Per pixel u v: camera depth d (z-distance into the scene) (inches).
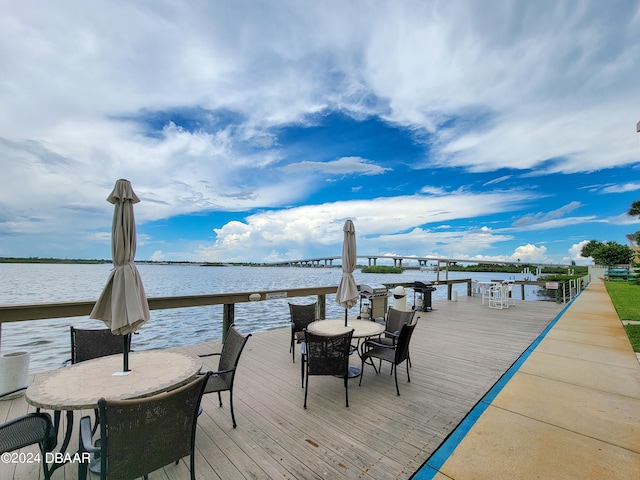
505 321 276.1
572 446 87.9
